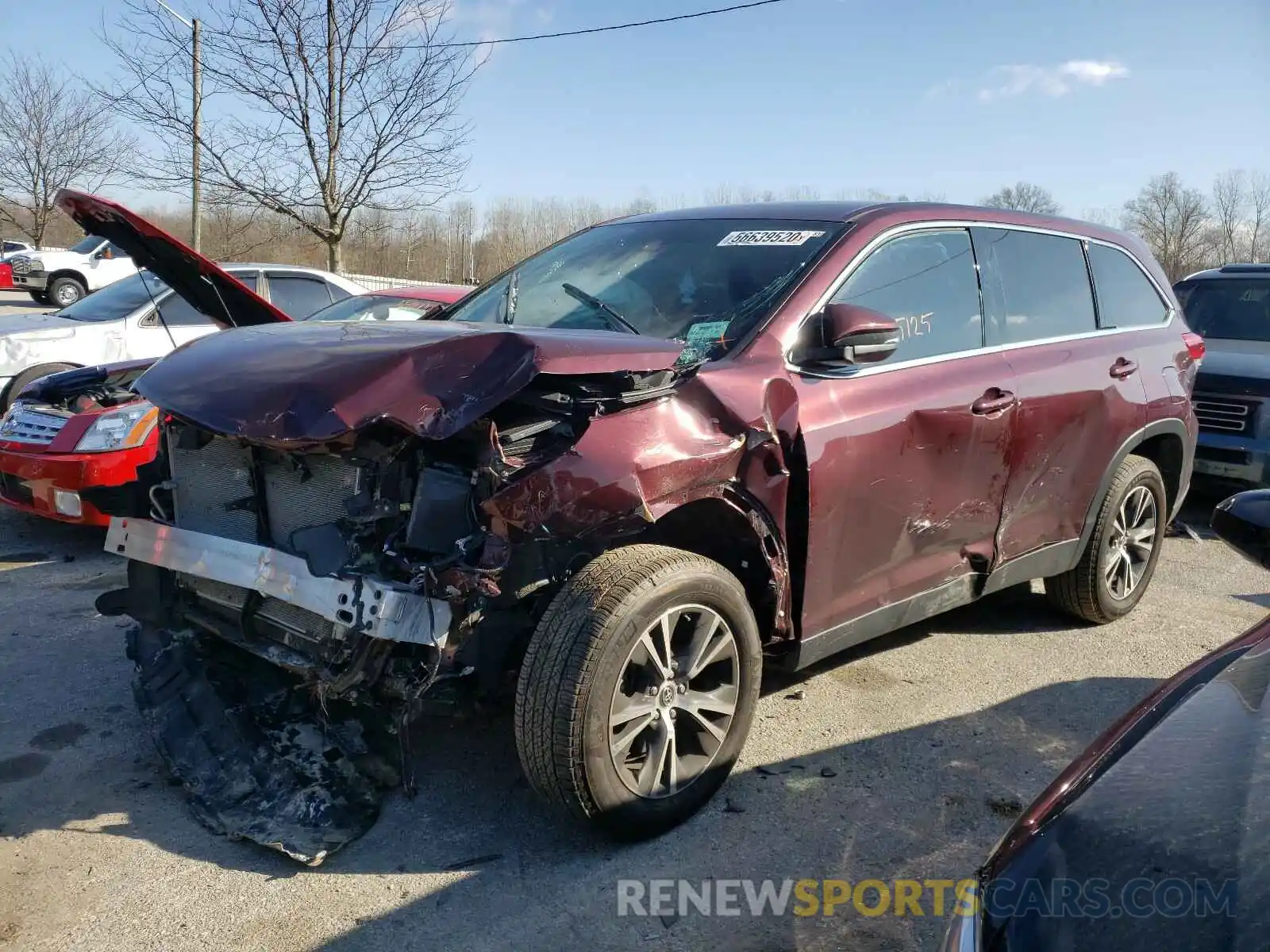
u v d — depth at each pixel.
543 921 2.59
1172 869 1.51
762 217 3.91
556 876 2.78
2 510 6.98
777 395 3.11
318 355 2.88
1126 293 4.89
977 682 4.17
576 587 2.78
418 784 3.24
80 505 5.63
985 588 4.07
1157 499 4.95
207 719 3.25
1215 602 5.40
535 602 2.95
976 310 3.96
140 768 3.35
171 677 3.44
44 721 3.68
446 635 2.57
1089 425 4.33
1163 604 5.33
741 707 3.13
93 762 3.38
